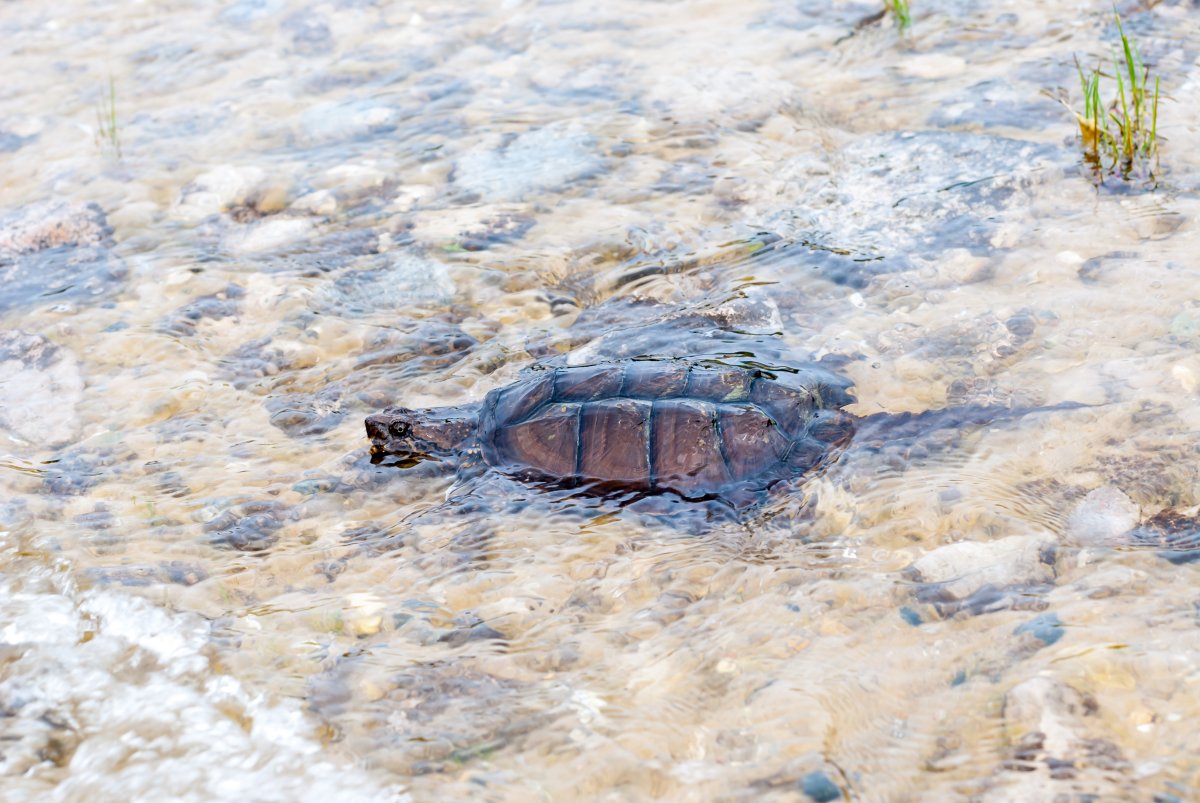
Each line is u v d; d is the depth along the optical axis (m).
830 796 2.99
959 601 3.62
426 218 6.68
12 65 9.29
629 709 3.39
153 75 8.95
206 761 3.36
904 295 5.46
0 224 6.85
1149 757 2.94
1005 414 4.52
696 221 6.39
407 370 5.39
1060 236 5.70
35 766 3.39
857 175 6.61
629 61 8.41
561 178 6.96
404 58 8.85
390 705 3.50
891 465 4.30
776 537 4.04
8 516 4.53
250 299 6.06
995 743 3.06
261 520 4.46
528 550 4.16
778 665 3.48
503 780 3.19
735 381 4.47
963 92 7.29
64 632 3.92
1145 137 6.32
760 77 7.86
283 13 9.87
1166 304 5.01
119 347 5.70
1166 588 3.52
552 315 5.73
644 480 4.25
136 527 4.45
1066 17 8.02
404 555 4.22
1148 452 4.17
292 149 7.66
